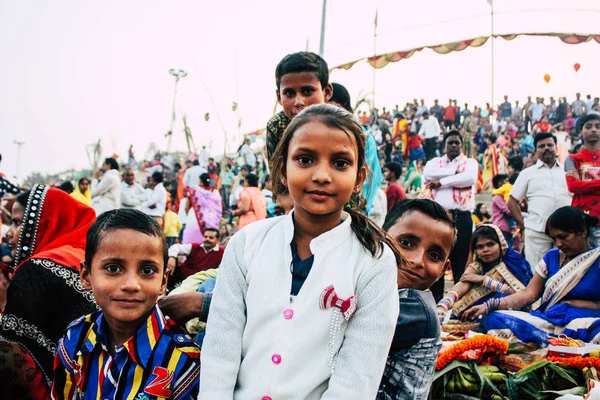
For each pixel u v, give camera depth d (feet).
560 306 12.88
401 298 7.23
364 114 68.90
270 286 5.83
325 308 5.63
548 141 20.30
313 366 5.54
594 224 13.94
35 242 9.68
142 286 6.73
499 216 25.94
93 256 6.82
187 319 7.71
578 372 9.39
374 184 11.19
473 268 15.78
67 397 7.18
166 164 79.82
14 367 8.41
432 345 7.14
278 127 10.86
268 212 31.50
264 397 5.47
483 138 69.10
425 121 67.77
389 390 7.01
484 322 13.62
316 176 5.58
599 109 72.49
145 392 6.58
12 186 20.54
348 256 5.95
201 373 5.79
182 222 41.45
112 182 31.81
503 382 8.95
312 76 10.41
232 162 73.72
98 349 7.03
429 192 20.83
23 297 8.43
